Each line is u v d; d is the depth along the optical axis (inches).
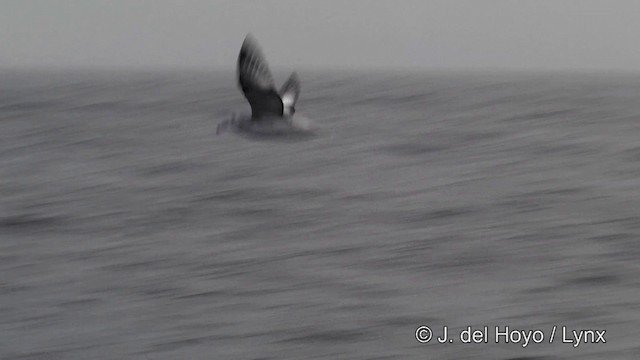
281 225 2095.2
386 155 3053.6
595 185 2498.8
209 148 3216.0
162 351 1398.9
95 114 4468.5
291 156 3029.0
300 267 1775.3
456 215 2196.1
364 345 1408.7
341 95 5595.5
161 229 2060.8
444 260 1819.6
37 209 2244.1
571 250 1876.2
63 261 1819.6
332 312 1533.0
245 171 2778.1
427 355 1389.0
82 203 2317.9
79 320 1521.9
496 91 5807.1
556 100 4977.9
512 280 1700.3
